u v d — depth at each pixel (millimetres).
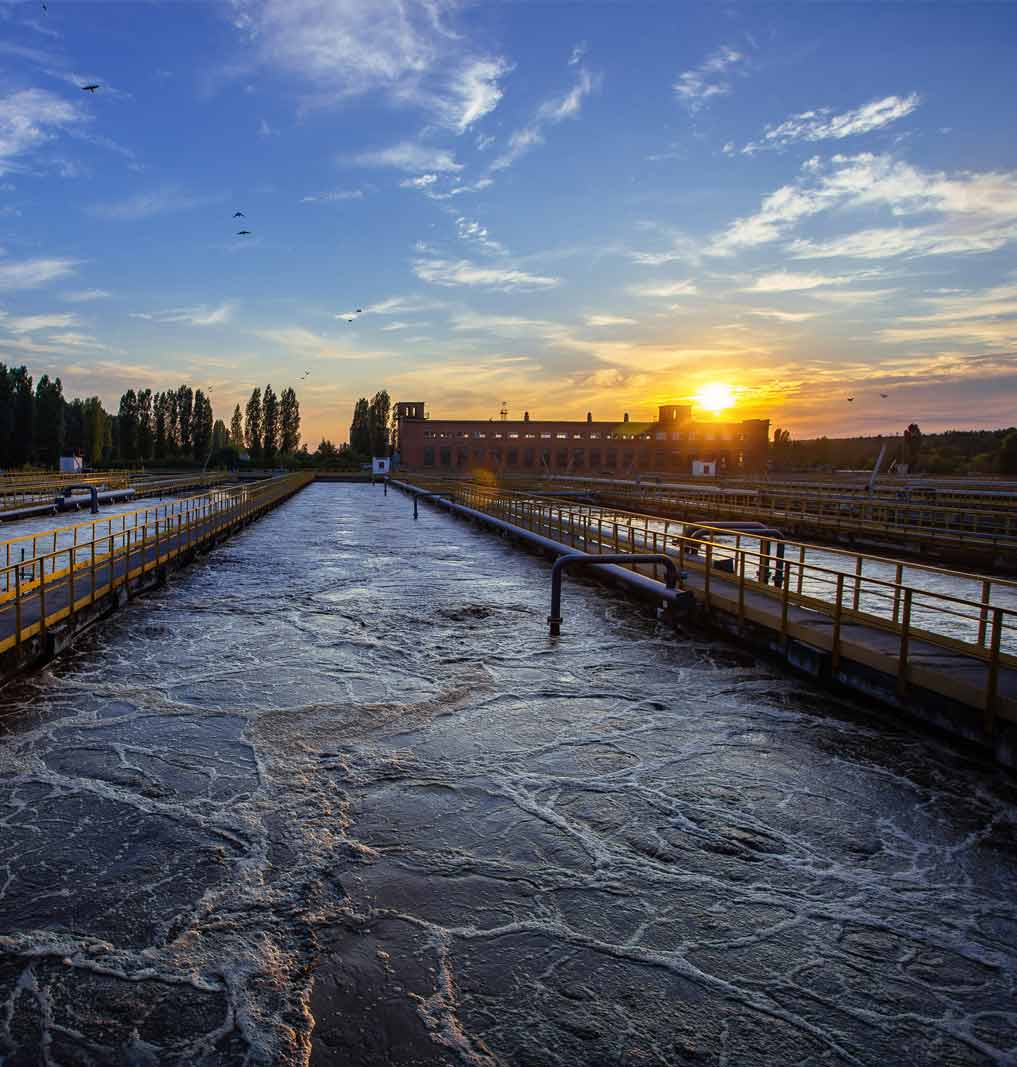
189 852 6395
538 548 26844
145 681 11164
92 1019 4527
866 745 8797
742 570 12703
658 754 8570
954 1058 4289
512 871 6160
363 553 27234
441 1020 4535
